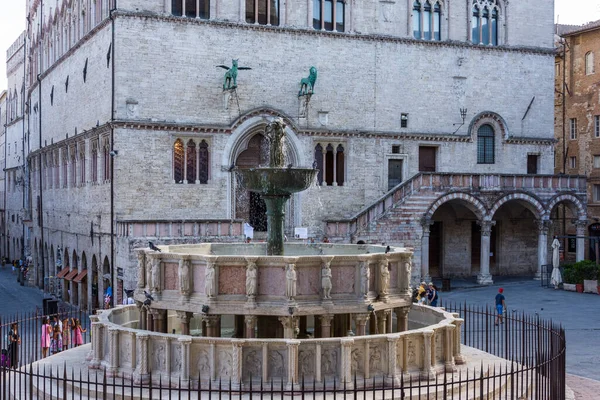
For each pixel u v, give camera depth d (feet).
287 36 196.75
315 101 200.54
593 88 267.18
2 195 386.93
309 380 78.74
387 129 209.46
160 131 183.21
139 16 180.96
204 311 83.10
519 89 226.58
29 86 287.28
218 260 83.97
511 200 211.00
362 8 206.59
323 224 192.65
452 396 74.02
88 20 203.10
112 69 179.83
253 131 193.57
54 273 241.14
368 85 206.90
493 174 202.39
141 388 70.79
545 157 230.27
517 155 226.17
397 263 92.48
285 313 82.23
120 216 179.42
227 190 190.49
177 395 76.64
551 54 230.68
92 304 195.21
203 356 79.56
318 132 199.52
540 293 190.08
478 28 222.69
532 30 228.43
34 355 120.37
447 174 196.44
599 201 266.16
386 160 208.95
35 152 267.59
